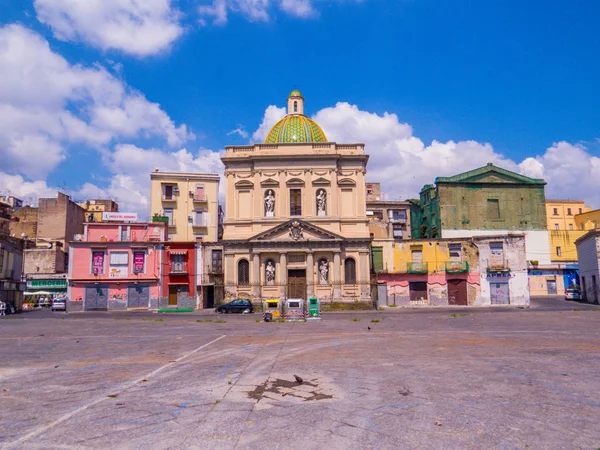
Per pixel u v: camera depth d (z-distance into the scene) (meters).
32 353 15.98
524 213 64.88
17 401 9.17
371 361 13.39
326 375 11.34
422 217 71.19
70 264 48.75
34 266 61.62
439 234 63.59
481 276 49.72
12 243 50.69
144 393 9.70
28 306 55.50
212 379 11.05
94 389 10.15
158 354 15.47
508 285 49.16
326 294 48.72
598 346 16.12
